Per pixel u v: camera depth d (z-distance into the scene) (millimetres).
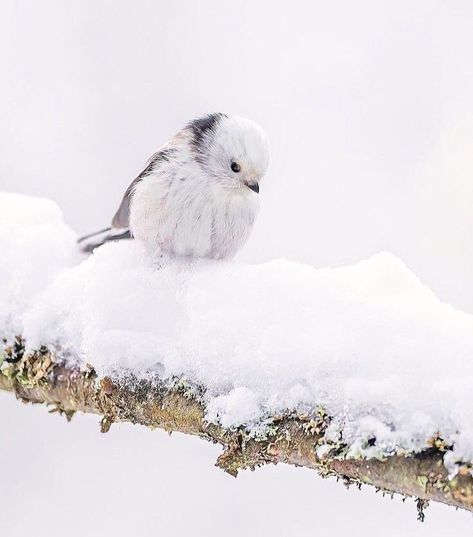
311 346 3219
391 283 3232
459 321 3211
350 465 3211
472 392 3195
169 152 3346
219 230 3336
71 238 3297
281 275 3240
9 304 3275
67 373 3266
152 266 3264
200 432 3238
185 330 3244
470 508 3195
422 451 3199
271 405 3223
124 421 3258
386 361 3209
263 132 3346
